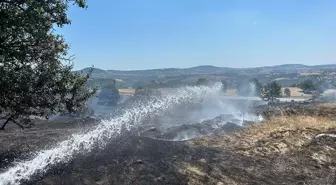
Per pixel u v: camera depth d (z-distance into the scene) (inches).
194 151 297.9
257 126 424.2
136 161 258.5
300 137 363.3
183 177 237.8
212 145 328.5
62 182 220.5
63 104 330.6
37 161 259.0
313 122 442.9
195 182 232.8
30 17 274.7
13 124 488.7
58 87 308.3
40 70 302.5
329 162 288.0
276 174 258.1
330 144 333.7
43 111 318.0
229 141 348.8
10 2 278.8
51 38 308.8
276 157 297.3
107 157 265.9
